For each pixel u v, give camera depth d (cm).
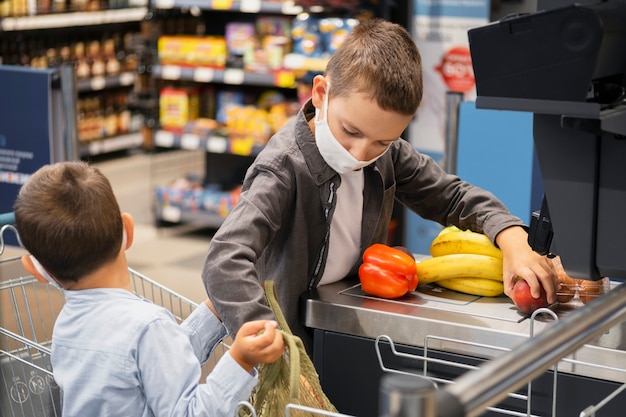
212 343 167
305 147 181
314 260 191
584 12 115
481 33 123
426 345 165
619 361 155
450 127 319
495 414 169
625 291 108
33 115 315
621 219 130
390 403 77
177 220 594
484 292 186
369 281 185
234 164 612
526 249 178
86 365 145
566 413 161
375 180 196
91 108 761
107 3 757
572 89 118
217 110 591
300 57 529
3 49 662
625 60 127
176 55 575
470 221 197
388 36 167
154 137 596
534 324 168
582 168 131
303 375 148
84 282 149
